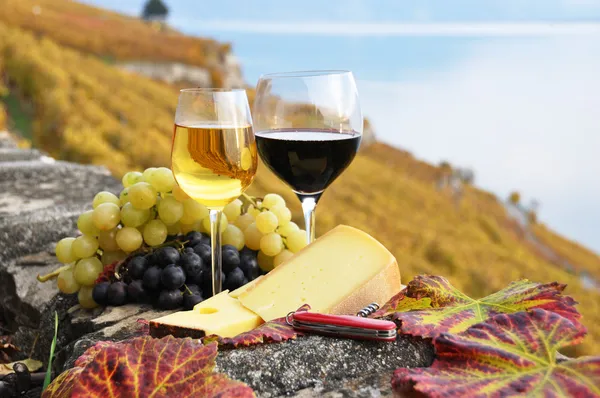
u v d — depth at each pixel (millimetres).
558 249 21859
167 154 11727
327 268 1113
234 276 1312
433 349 874
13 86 15414
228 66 30422
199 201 1163
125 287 1292
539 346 778
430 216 17703
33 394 1126
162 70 28109
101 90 15602
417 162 22516
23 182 2404
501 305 932
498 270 14352
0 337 1522
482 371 749
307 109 1256
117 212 1292
